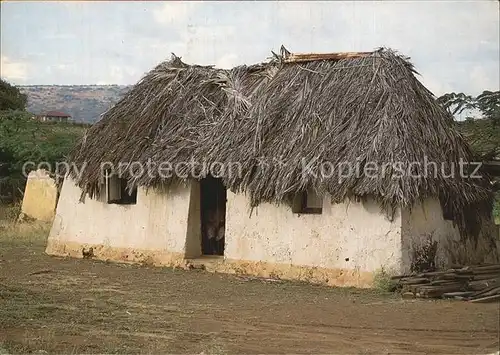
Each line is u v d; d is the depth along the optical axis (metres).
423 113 15.91
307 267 15.79
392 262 14.69
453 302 13.26
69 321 12.02
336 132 15.79
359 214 15.15
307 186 15.49
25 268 17.95
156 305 13.43
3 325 11.64
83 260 19.20
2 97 43.09
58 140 32.59
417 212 15.08
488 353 9.79
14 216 29.52
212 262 17.31
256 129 16.89
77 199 19.83
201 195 18.39
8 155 33.88
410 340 10.60
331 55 17.69
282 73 18.17
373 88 16.16
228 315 12.50
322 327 11.53
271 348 10.30
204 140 17.64
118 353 9.95
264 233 16.42
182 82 19.56
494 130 19.14
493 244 17.80
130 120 19.39
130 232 18.69
